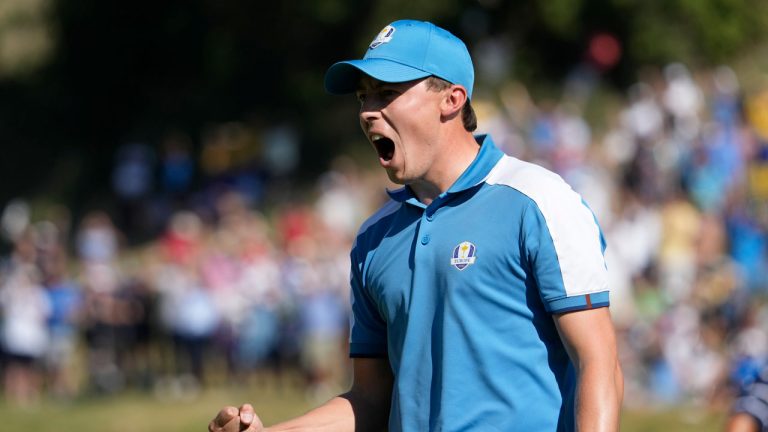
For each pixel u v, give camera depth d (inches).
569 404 531.5
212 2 4613.7
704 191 2942.9
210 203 3892.7
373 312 595.8
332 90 576.1
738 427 740.7
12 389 2551.7
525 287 531.5
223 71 4598.9
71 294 2699.3
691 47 4343.0
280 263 2726.4
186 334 2630.4
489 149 560.4
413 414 547.2
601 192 2778.1
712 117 3403.1
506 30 4325.8
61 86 4923.7
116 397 2536.9
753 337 1764.3
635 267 2588.6
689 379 2188.7
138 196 4060.0
